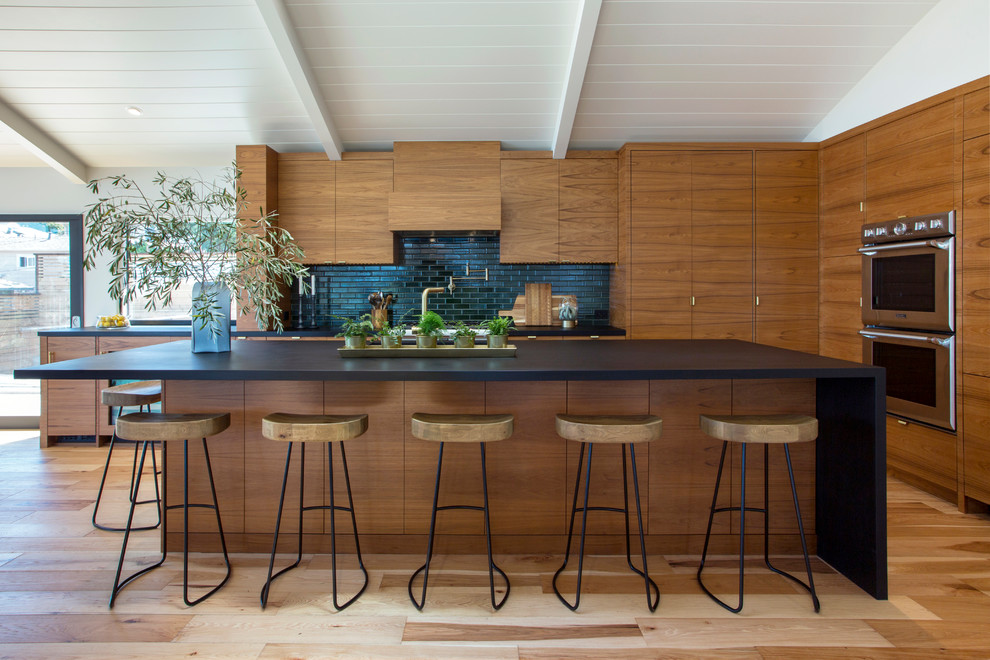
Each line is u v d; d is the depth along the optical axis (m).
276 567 2.53
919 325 3.44
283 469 2.65
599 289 5.23
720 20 3.58
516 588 2.35
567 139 4.57
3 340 5.25
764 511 2.54
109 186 5.20
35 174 5.16
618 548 2.67
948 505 3.31
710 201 4.57
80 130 4.61
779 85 4.18
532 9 3.47
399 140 4.79
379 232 4.83
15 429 5.28
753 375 2.20
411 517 2.65
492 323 2.77
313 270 5.25
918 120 3.49
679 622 2.11
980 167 3.04
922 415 3.45
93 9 3.39
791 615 2.16
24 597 2.28
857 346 4.12
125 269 2.59
